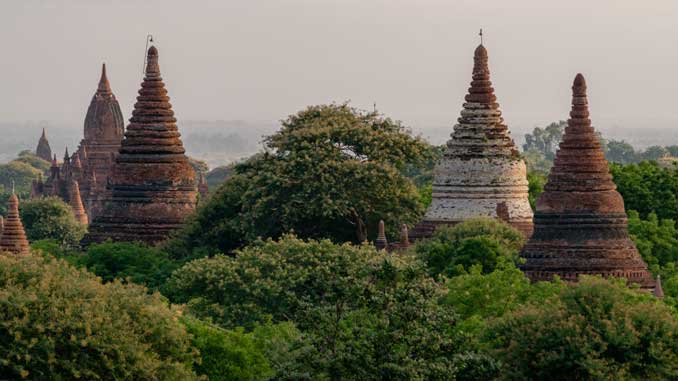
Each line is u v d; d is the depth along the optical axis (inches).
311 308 4790.8
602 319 4992.6
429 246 6924.2
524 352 4940.9
